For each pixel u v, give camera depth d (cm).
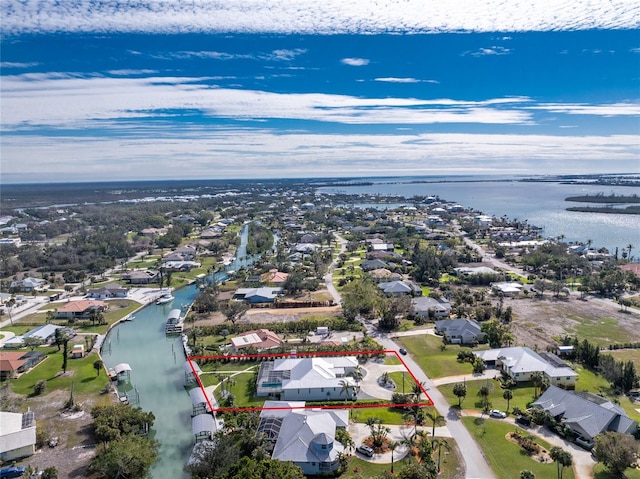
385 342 12181
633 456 6550
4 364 10581
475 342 12012
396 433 7875
